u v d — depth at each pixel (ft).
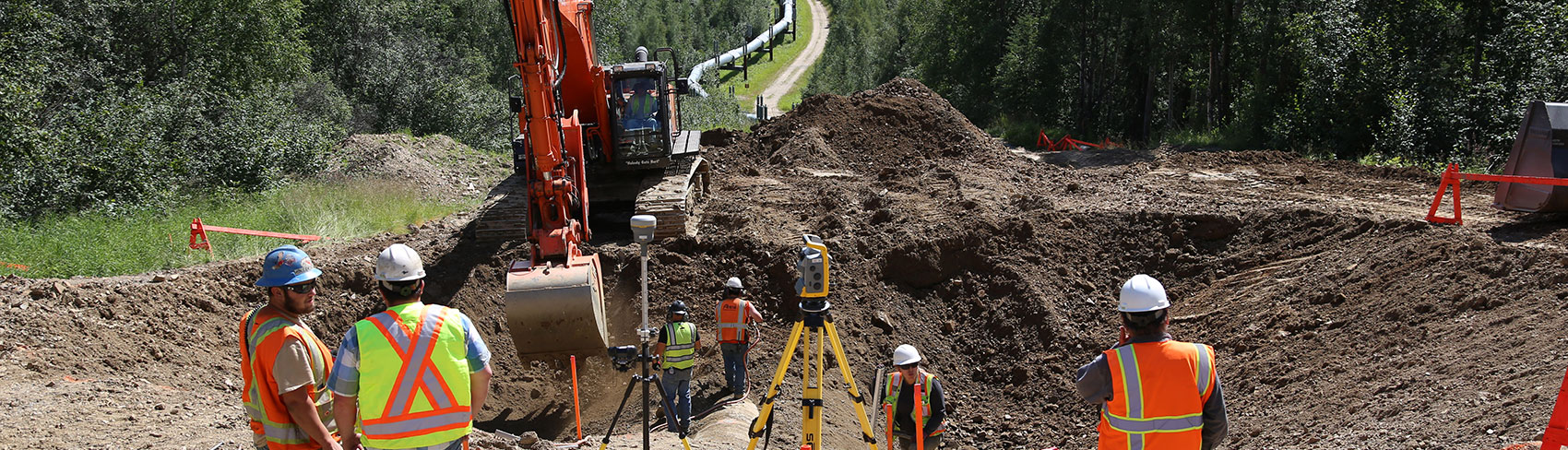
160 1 75.00
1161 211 48.44
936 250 45.98
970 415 38.83
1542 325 28.30
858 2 358.43
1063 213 49.14
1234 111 96.68
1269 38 93.04
